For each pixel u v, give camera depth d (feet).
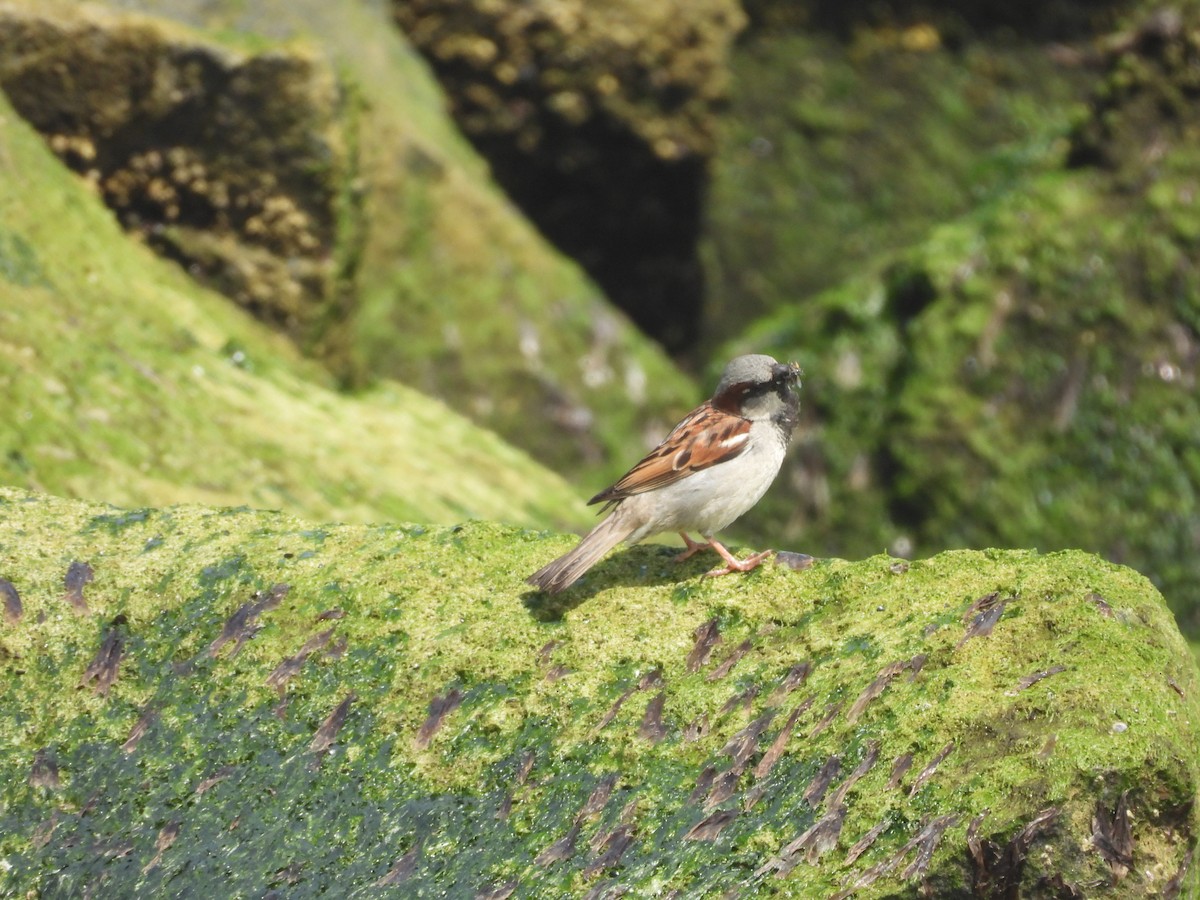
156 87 49.42
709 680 23.26
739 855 20.85
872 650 22.48
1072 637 21.45
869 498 59.57
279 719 24.59
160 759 24.62
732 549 26.16
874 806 20.51
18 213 43.96
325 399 48.39
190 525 27.66
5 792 24.66
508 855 22.06
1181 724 20.27
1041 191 61.31
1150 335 58.13
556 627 24.64
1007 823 19.22
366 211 53.36
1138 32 61.36
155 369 42.52
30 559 26.81
